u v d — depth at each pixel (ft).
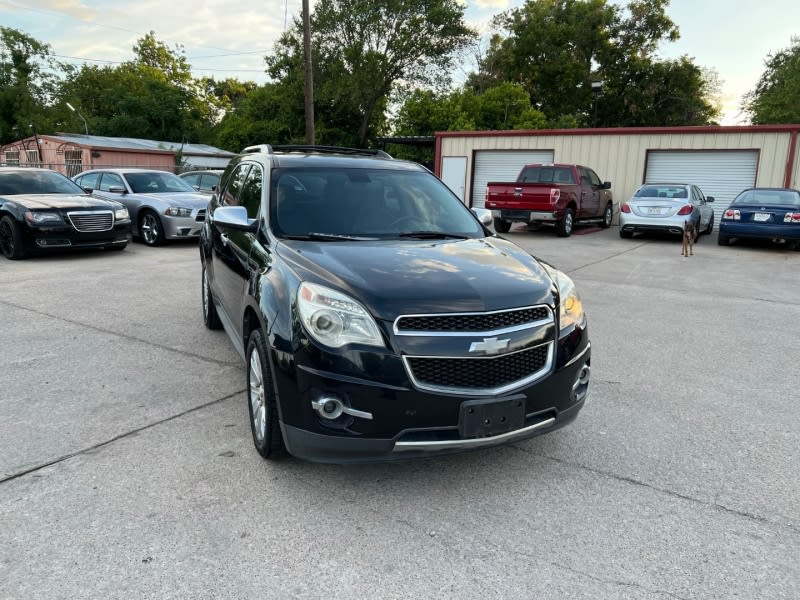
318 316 9.50
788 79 140.67
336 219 13.15
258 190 14.20
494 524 9.41
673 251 45.83
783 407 14.55
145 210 40.93
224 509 9.63
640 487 10.63
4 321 21.06
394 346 9.23
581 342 10.91
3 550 8.45
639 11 154.30
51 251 34.58
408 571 8.23
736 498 10.29
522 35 162.81
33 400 13.99
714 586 8.03
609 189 63.93
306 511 9.64
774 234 45.03
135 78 191.93
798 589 8.00
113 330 20.07
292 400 9.64
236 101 238.68
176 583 7.88
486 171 75.05
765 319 23.90
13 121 140.77
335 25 128.77
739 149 59.41
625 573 8.27
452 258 11.31
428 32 131.64
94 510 9.50
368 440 9.29
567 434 12.83
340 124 148.87
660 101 161.48
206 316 20.30
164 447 11.71
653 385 16.01
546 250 45.21
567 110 162.40
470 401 9.38
